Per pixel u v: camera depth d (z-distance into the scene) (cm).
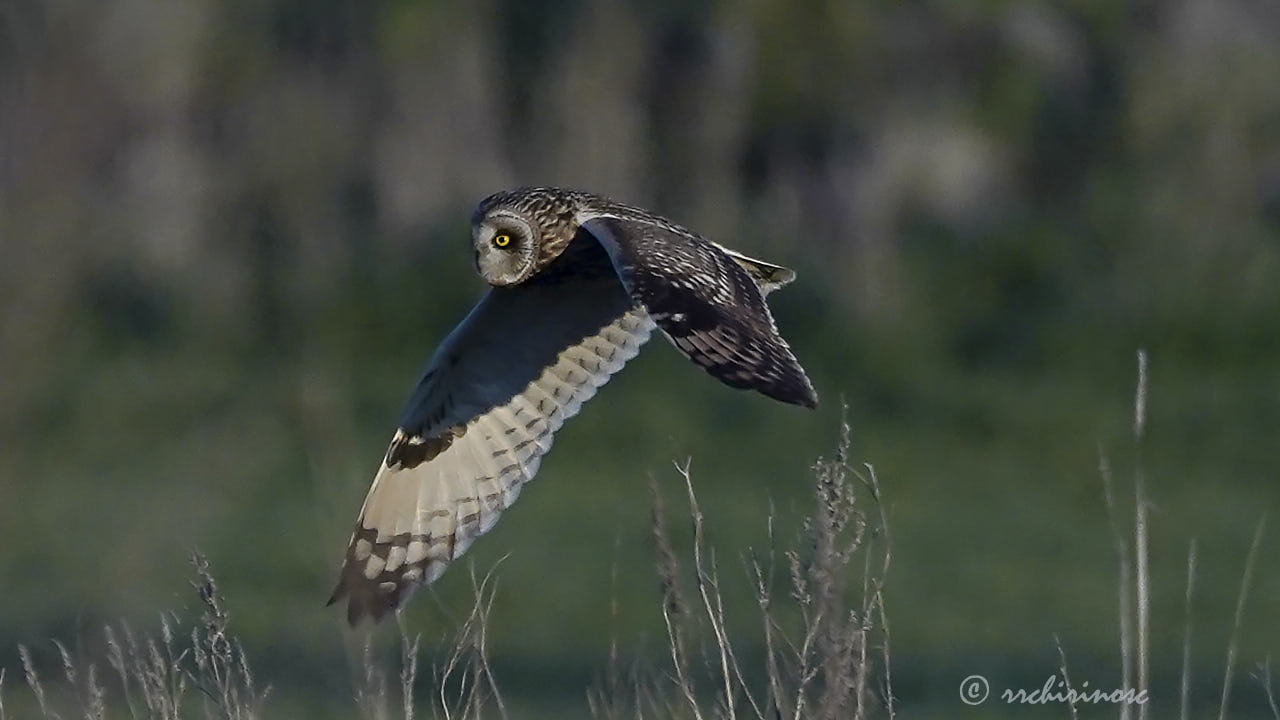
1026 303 2234
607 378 643
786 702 568
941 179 2466
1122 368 2069
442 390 639
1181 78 2486
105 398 2019
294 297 2403
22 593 1433
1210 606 1388
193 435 1961
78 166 2278
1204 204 2388
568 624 1265
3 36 2298
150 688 598
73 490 1769
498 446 638
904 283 2261
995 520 1645
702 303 511
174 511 1656
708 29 2483
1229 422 1898
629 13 2514
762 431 1884
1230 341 2084
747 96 2478
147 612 1330
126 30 2477
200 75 2573
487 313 637
